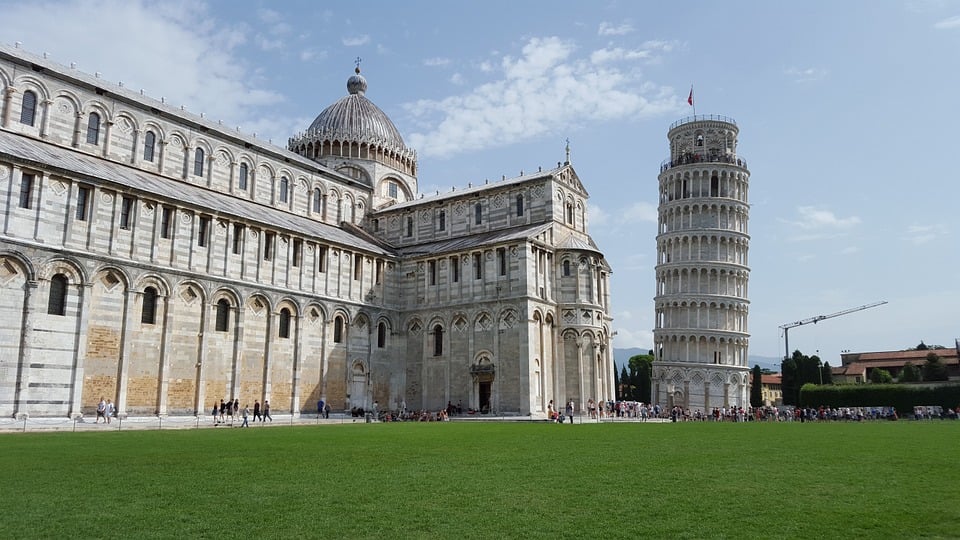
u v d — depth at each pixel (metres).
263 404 65.69
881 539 13.73
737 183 129.00
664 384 120.94
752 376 153.12
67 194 52.91
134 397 55.91
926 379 127.75
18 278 49.53
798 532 14.28
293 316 69.75
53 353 50.84
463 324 77.31
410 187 103.88
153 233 58.50
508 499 17.67
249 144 80.25
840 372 152.12
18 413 48.41
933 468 24.00
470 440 36.38
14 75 60.62
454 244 83.31
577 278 78.19
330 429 47.66
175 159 73.00
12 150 50.75
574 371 76.56
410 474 22.06
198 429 47.12
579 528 14.61
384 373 79.88
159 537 13.73
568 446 32.69
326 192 90.25
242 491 18.69
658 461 26.03
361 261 78.56
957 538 13.81
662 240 128.88
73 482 19.95
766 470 23.36
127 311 55.69
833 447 32.62
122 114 68.50
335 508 16.47
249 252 66.31
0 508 16.19
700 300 121.75
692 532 14.26
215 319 62.84
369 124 99.94
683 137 133.25
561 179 83.06
